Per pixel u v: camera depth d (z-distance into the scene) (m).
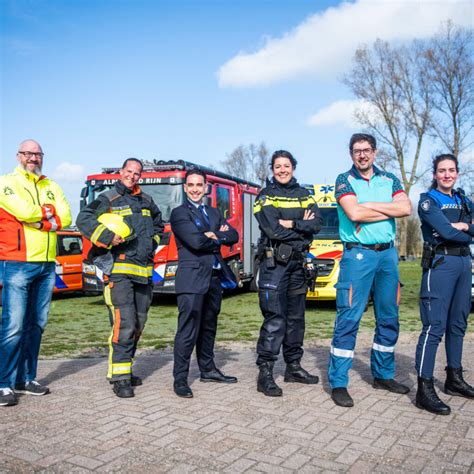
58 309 11.89
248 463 3.29
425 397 4.31
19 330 4.56
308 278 5.18
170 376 5.52
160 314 10.98
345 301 4.61
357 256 4.61
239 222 13.50
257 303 12.68
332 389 4.57
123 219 4.87
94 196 11.70
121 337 4.77
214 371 5.27
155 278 11.09
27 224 4.62
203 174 5.14
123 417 4.14
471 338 7.89
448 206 4.66
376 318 4.93
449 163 4.64
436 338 4.41
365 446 3.55
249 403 4.50
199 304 4.84
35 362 4.84
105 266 4.82
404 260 38.12
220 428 3.88
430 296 4.49
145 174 11.25
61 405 4.46
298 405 4.45
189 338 4.81
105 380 5.32
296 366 5.23
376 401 4.56
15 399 4.46
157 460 3.33
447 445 3.57
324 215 12.05
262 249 5.04
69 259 13.65
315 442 3.62
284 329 4.92
